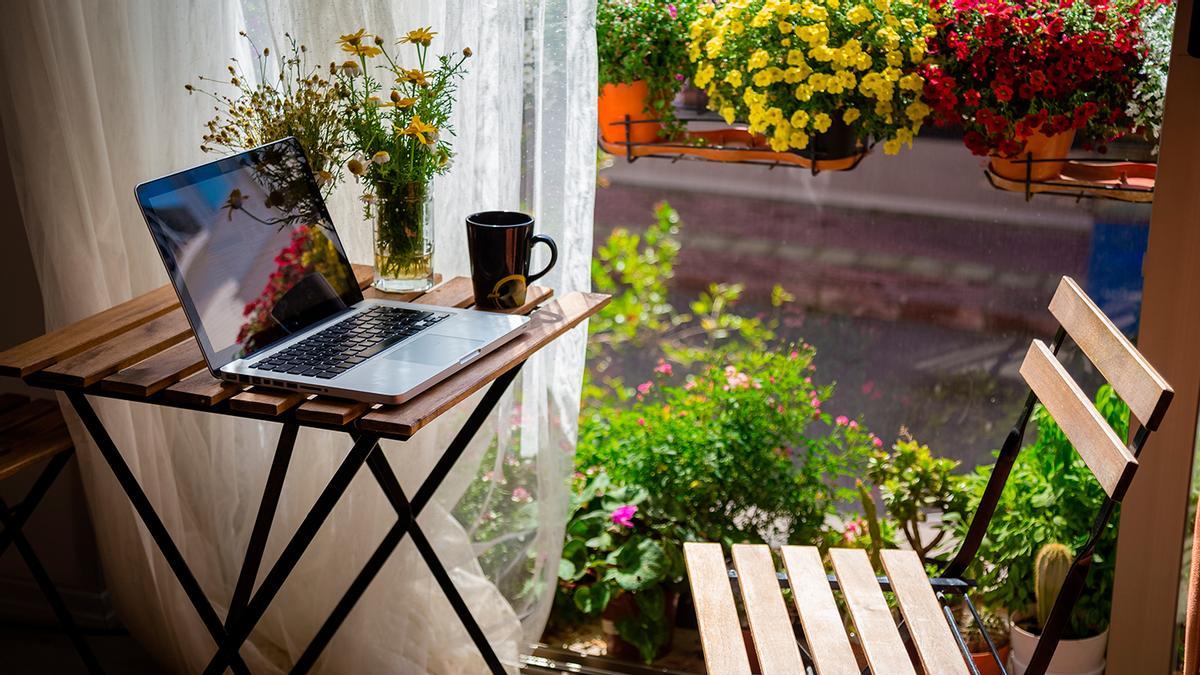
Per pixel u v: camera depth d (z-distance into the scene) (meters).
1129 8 2.23
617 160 2.91
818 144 2.36
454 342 1.70
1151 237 2.07
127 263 2.23
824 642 1.67
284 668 2.35
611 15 2.40
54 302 2.25
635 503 2.46
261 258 1.74
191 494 2.29
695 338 2.95
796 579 1.84
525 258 1.87
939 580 1.88
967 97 2.23
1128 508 2.19
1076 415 1.68
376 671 2.28
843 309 2.79
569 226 2.20
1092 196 2.31
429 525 2.26
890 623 1.73
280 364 1.63
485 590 2.34
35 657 2.49
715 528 2.48
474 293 1.90
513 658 2.38
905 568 1.89
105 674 2.45
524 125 2.14
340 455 2.21
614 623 2.44
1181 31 1.96
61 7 2.07
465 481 2.27
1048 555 2.24
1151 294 2.10
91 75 2.12
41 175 2.16
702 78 2.35
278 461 1.62
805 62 2.24
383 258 1.94
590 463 2.57
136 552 2.36
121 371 1.62
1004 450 1.88
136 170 2.18
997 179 2.37
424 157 1.89
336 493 1.60
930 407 2.76
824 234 2.76
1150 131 2.29
